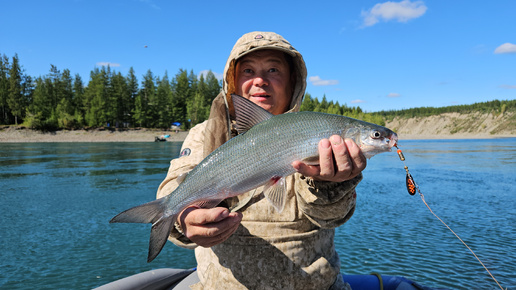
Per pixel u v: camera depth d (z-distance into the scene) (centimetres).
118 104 11262
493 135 14650
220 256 253
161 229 227
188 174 240
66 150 5088
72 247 852
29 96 11612
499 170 2262
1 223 1056
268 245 242
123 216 224
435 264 709
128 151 4881
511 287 605
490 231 920
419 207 1199
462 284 619
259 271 241
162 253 819
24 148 5597
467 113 17950
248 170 233
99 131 10181
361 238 870
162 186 262
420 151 4484
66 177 2083
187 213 204
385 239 862
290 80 321
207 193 237
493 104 17325
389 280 376
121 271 714
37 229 995
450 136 14325
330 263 259
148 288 391
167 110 11725
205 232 194
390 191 1501
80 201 1373
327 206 224
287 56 310
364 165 203
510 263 707
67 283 657
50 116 10244
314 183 221
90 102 11331
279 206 225
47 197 1455
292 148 229
